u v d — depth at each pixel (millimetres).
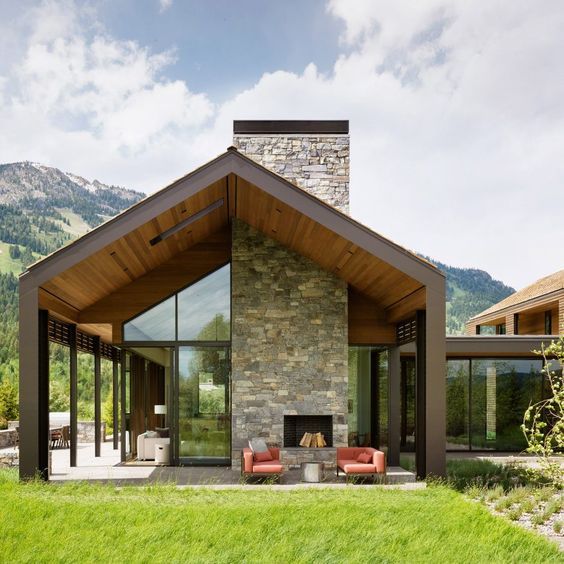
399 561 7207
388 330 15625
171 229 13586
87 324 15672
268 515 9141
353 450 13719
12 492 10844
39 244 156500
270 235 15078
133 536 8070
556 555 7445
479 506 9938
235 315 14984
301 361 14938
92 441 23328
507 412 19500
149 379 17875
